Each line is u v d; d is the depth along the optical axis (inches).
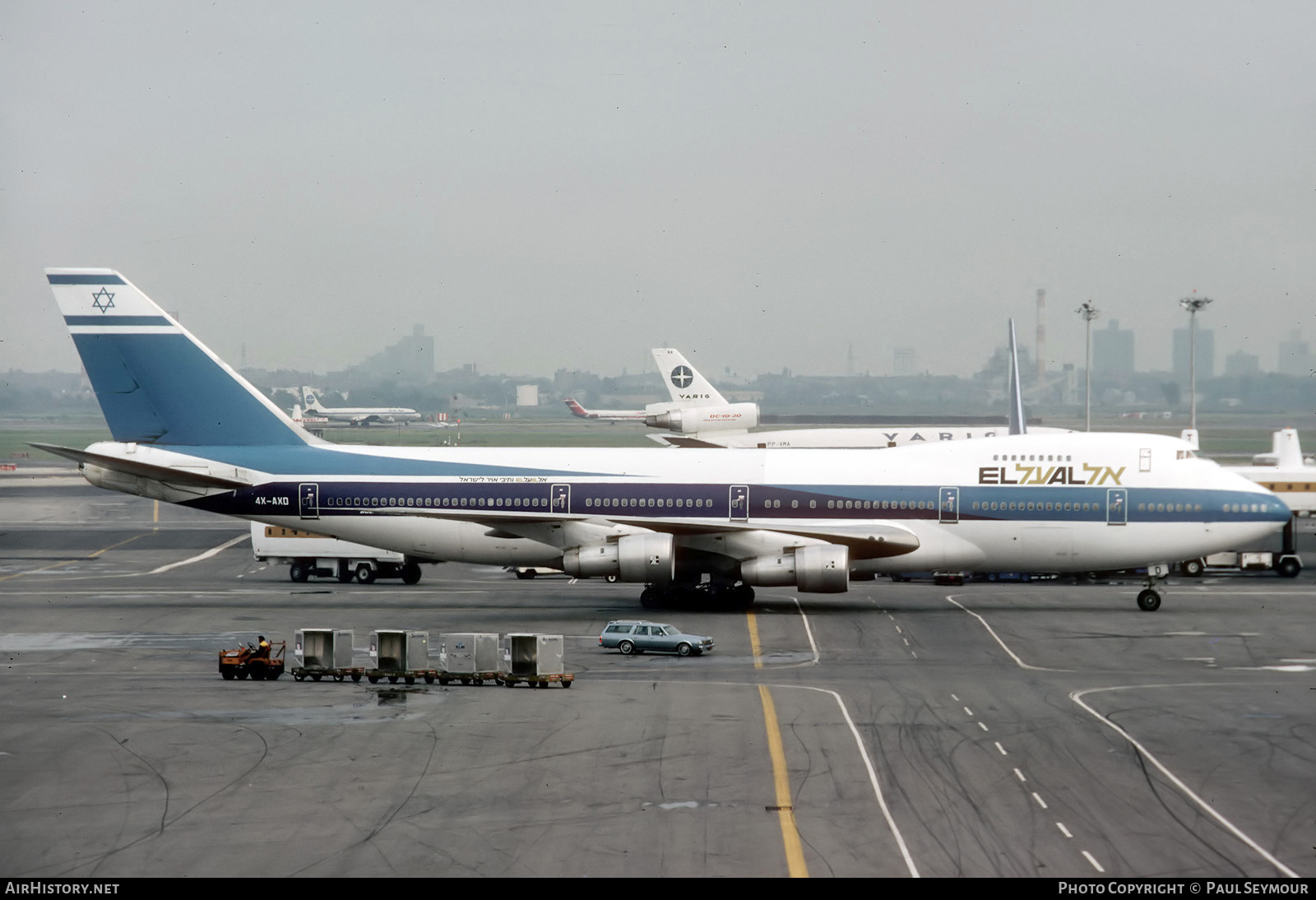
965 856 4446.4
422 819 4862.2
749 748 5940.0
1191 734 6215.6
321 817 4889.3
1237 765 5644.7
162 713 6683.1
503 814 4913.9
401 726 6382.9
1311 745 5989.2
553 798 5132.9
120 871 4313.5
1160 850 4507.9
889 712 6712.6
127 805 5044.3
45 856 4471.0
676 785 5319.9
